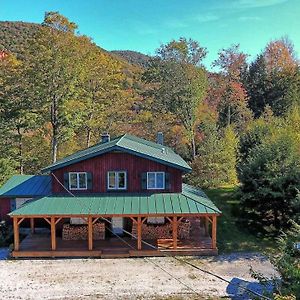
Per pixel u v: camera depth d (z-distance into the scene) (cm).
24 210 2258
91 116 4422
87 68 4072
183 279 1936
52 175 2484
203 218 2728
